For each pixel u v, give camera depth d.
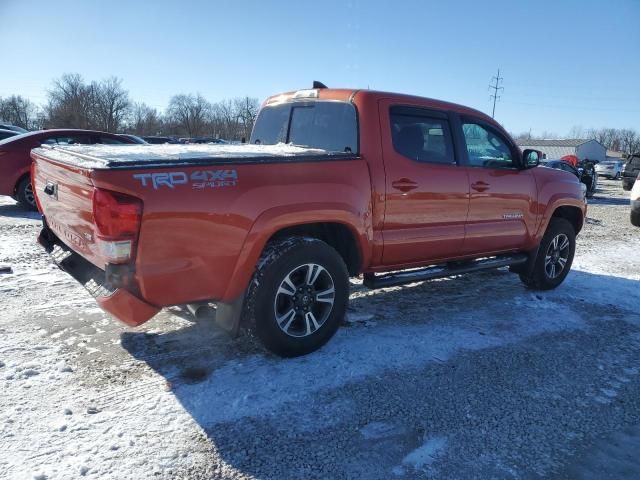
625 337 4.75
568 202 6.08
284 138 5.02
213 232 3.35
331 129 4.48
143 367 3.67
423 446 2.94
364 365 3.88
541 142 96.75
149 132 89.19
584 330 4.87
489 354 4.20
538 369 3.97
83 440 2.82
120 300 3.13
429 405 3.37
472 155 5.07
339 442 2.94
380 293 5.70
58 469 2.58
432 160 4.68
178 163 3.21
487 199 5.12
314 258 3.83
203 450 2.80
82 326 4.32
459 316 5.08
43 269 5.87
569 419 3.29
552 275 6.15
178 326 4.41
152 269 3.18
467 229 4.98
